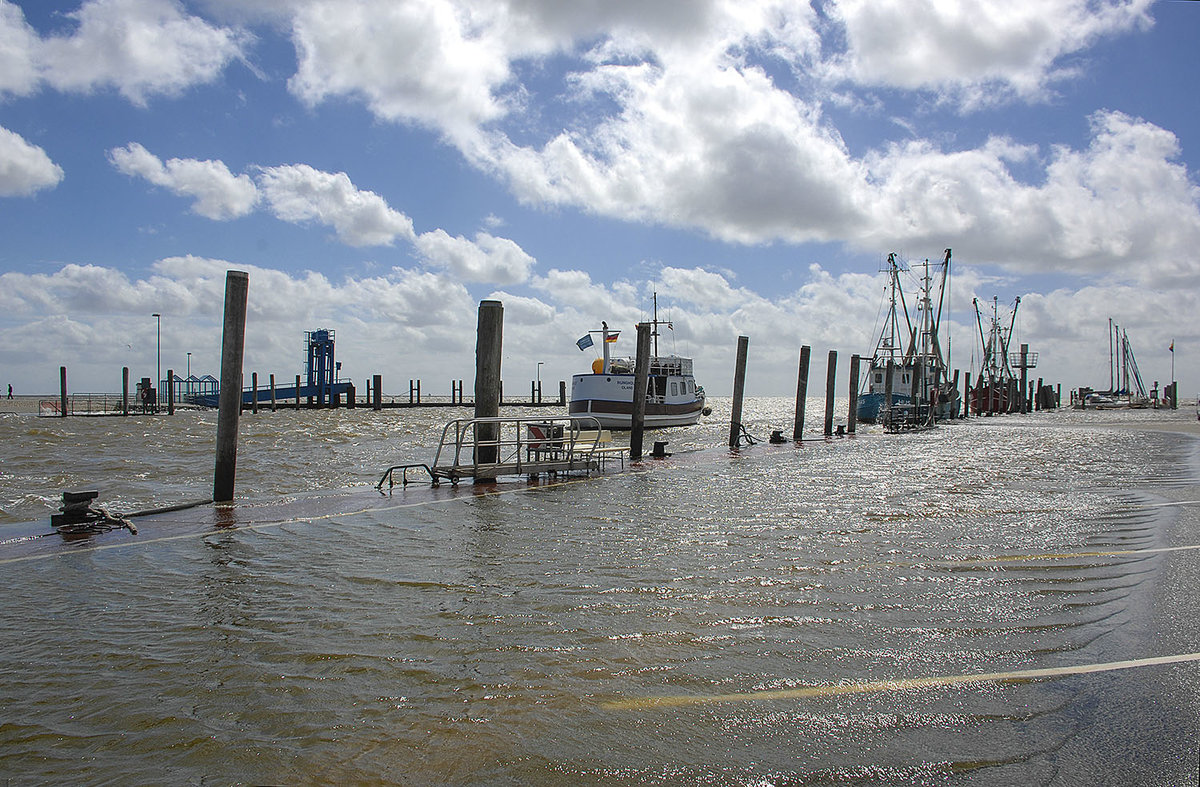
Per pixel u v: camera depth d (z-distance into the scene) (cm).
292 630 645
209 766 414
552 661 561
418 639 617
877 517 1184
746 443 2927
